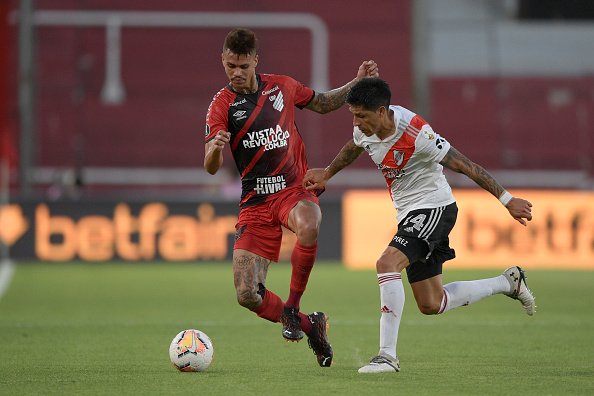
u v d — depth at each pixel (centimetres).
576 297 4703
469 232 6259
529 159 8888
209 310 4122
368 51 9588
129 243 6309
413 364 2561
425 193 2444
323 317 2472
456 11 10381
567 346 2975
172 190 8731
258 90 2533
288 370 2448
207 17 9462
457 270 6091
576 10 10519
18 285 5141
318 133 8669
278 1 9562
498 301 4481
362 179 8419
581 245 6306
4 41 7081
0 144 7150
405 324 3581
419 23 6228
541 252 6294
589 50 10094
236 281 2484
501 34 10112
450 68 9800
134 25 9388
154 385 2191
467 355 2761
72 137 8831
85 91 9062
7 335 3259
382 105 2331
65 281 5372
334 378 2294
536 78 9425
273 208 2512
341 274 5888
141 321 3706
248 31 2450
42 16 9262
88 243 6291
